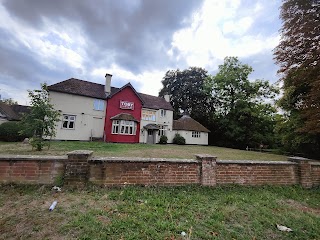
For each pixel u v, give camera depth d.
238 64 31.05
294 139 16.16
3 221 2.80
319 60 9.09
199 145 29.84
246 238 2.86
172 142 28.59
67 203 3.54
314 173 6.32
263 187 5.55
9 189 3.93
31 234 2.51
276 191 5.39
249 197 4.69
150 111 26.25
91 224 2.81
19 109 29.84
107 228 2.73
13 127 16.30
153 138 26.08
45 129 10.13
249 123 30.12
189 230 2.90
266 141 28.95
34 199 3.64
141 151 13.03
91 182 4.34
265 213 3.83
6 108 26.28
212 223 3.20
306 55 9.80
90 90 21.55
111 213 3.26
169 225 2.96
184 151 15.57
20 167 4.14
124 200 3.89
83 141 19.56
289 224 3.47
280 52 10.86
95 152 10.91
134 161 4.64
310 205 4.70
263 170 5.75
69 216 3.05
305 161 6.18
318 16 9.36
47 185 4.18
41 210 3.21
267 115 29.61
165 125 27.86
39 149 10.07
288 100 15.14
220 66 32.94
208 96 36.12
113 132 21.81
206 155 5.33
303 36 9.60
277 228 3.30
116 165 4.54
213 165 5.25
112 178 4.47
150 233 2.69
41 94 10.12
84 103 20.56
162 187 4.76
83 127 20.39
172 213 3.44
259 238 2.92
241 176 5.50
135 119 22.94
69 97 19.73
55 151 10.07
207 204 4.07
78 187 4.21
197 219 3.33
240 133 30.00
